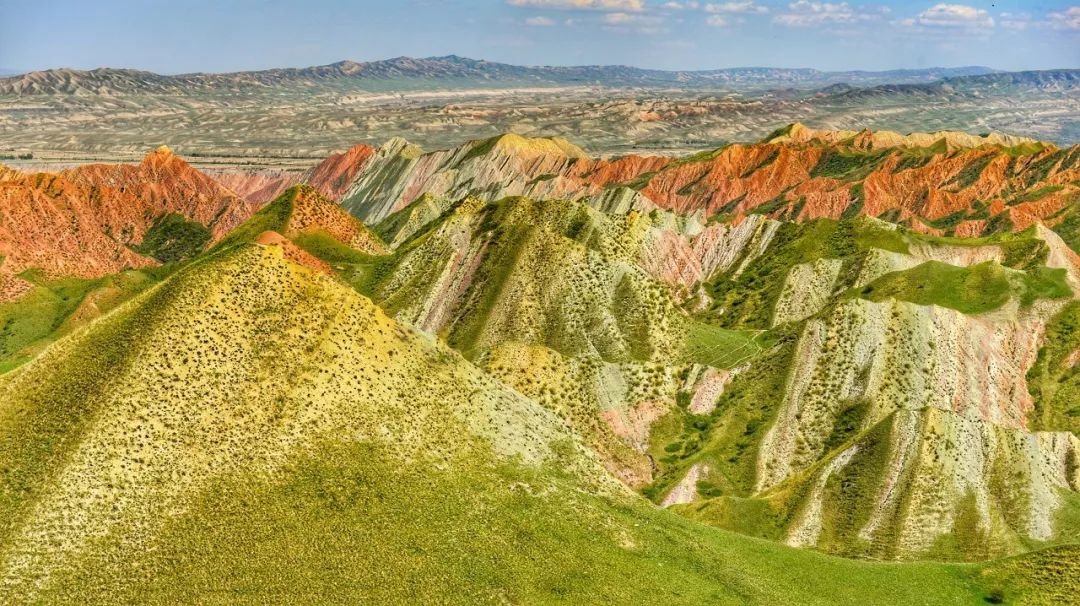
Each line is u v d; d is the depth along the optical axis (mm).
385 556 69125
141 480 67812
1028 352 144375
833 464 105125
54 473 66125
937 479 99750
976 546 94000
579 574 72812
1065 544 88875
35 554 62219
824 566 82625
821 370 129125
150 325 75500
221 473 70500
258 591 64125
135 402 70875
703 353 142625
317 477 73125
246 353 77562
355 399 79938
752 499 105625
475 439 83750
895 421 105188
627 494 88062
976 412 126812
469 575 69500
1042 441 113438
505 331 140375
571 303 143625
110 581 62250
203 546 65938
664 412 130500
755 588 76000
